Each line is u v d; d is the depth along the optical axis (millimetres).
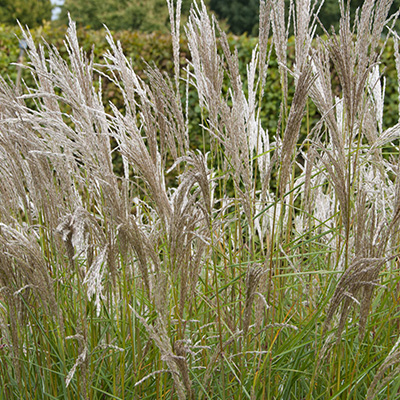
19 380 1801
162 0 21234
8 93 1829
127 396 1761
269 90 6090
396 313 1797
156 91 1852
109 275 1862
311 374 1773
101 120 1613
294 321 2135
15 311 1808
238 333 1658
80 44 6652
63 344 1766
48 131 1623
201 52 1927
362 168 2209
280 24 1940
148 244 1597
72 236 1604
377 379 1468
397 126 1747
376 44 1614
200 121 6207
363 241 1563
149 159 1562
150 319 1771
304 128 5840
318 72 1669
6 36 6711
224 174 2014
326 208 2383
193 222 1651
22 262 1626
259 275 1514
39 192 1950
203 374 1894
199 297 2021
